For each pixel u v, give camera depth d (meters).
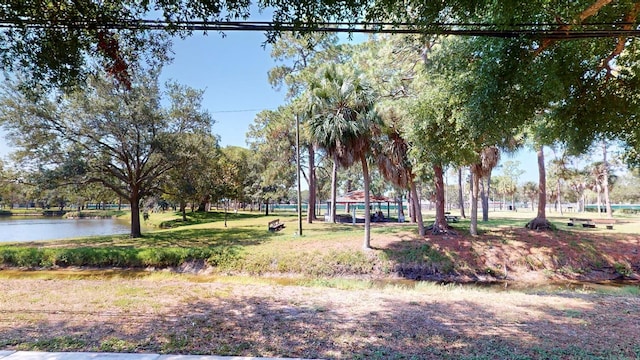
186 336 4.64
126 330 4.89
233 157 41.09
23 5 3.97
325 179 43.84
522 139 15.20
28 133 16.03
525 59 4.90
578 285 10.89
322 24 3.91
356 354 4.01
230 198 39.44
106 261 12.92
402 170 14.24
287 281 10.96
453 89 6.03
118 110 17.02
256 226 24.94
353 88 12.04
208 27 3.90
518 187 64.44
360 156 12.85
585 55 5.71
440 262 12.27
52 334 4.71
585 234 14.66
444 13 4.25
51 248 13.99
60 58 4.55
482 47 5.27
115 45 4.70
